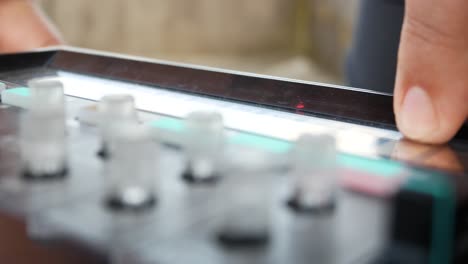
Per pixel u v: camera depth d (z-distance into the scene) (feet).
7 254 0.56
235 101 0.93
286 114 0.87
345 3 5.96
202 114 0.63
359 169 0.62
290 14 6.74
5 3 1.80
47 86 0.73
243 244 0.52
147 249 0.52
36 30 1.80
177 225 0.55
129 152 0.57
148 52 6.15
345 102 0.88
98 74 1.08
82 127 0.79
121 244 0.53
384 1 1.86
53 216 0.57
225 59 6.41
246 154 0.54
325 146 0.56
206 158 0.62
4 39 1.77
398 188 0.57
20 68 1.12
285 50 6.71
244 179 0.52
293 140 0.75
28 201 0.59
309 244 0.52
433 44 0.86
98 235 0.54
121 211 0.57
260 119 0.83
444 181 0.58
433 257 0.53
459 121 0.81
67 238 0.55
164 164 0.66
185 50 6.38
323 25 6.35
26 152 0.63
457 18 0.85
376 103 0.87
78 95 0.96
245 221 0.52
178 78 1.00
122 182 0.57
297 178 0.56
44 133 0.63
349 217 0.55
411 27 0.90
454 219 0.54
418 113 0.80
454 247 0.53
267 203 0.53
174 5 6.20
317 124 0.83
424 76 0.86
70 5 5.66
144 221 0.55
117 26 5.95
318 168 0.56
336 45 6.17
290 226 0.54
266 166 0.53
